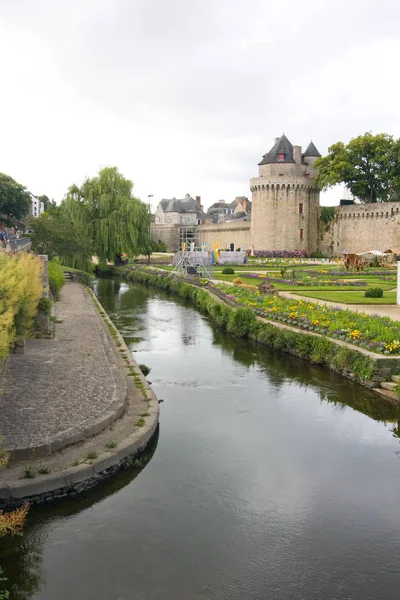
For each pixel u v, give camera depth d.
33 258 18.69
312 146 81.50
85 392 10.59
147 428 9.30
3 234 29.03
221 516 7.46
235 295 26.70
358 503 7.96
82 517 7.28
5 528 6.19
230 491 8.16
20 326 12.09
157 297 36.00
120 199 51.09
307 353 16.30
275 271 48.81
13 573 6.15
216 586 6.06
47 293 20.84
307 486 8.43
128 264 60.66
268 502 7.90
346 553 6.77
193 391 13.38
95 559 6.42
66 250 40.38
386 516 7.63
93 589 5.93
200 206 119.38
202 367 15.92
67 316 21.23
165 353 17.92
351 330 15.70
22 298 11.32
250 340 20.09
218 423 11.06
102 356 13.80
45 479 7.23
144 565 6.35
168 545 6.75
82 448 8.29
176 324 24.00
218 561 6.49
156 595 5.88
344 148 68.81
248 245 84.00
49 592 5.86
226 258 60.59
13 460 7.71
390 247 69.25
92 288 42.12
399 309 22.25
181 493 8.02
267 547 6.82
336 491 8.30
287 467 9.06
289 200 75.94
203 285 35.47
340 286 33.53
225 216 113.69
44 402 9.90
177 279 40.94
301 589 6.10
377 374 13.13
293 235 76.44
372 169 69.12
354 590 6.11
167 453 9.43
